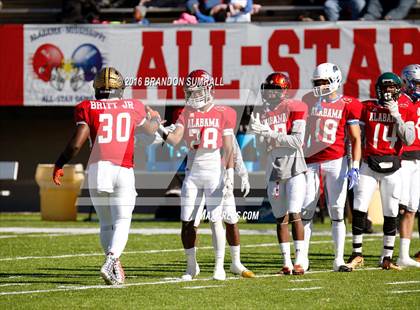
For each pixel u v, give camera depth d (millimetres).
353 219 34688
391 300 26312
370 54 56750
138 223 54500
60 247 41000
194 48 58469
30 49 60781
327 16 62906
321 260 36906
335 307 25094
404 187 34469
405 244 35031
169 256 37875
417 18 64125
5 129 68375
